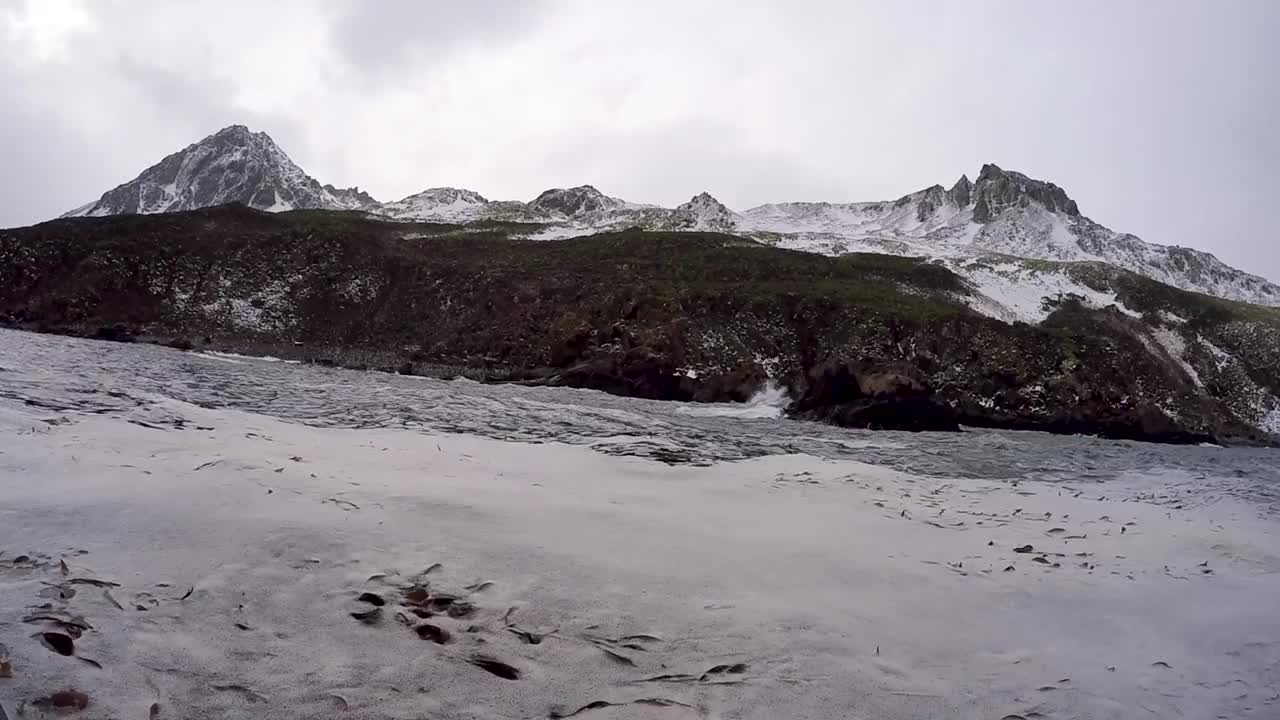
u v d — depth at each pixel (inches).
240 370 941.8
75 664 175.0
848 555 329.4
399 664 196.7
